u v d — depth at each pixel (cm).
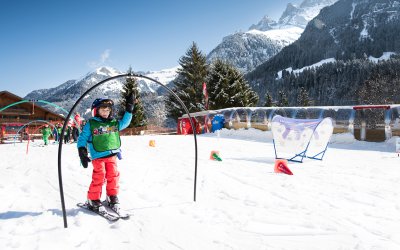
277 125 1124
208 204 506
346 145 1669
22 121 4269
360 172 841
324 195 585
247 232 385
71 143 2248
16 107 4309
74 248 323
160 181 686
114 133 451
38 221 397
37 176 741
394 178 756
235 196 563
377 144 1641
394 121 1683
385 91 7869
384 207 511
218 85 4431
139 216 433
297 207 502
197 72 4888
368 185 676
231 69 4541
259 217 443
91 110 446
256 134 2200
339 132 1850
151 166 904
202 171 819
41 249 317
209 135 2498
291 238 368
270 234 380
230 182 688
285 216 451
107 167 453
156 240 353
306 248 340
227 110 2661
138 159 1065
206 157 1123
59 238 343
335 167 930
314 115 2042
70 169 859
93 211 445
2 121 4188
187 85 4906
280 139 1110
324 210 486
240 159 1084
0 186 620
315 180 725
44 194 557
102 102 437
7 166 953
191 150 1374
